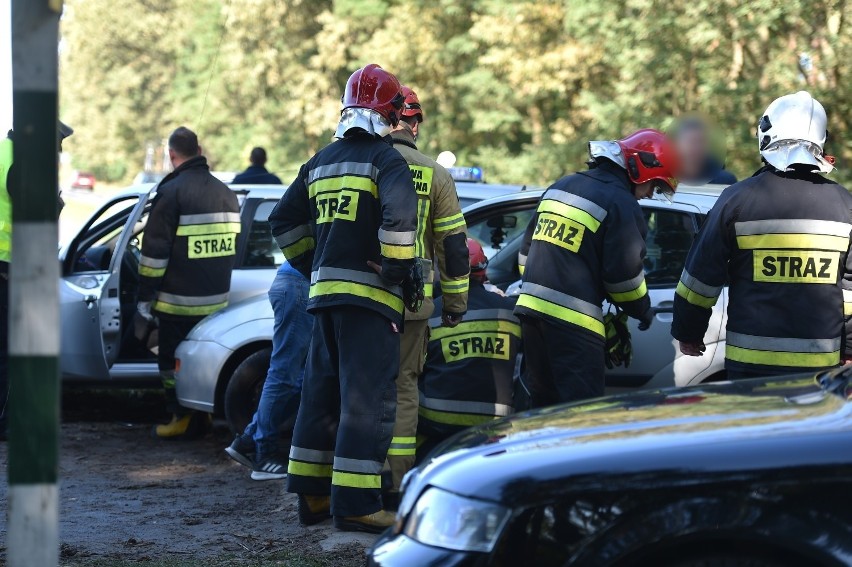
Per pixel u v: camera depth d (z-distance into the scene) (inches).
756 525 124.6
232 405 312.3
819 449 127.0
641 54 953.5
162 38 2664.9
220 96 1921.8
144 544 224.5
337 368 230.1
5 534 232.1
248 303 322.0
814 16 794.8
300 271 240.8
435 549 132.3
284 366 282.7
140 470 304.3
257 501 265.6
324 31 1577.3
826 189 210.1
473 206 308.2
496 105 1355.8
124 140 2925.7
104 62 2832.2
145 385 362.9
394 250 213.3
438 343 254.7
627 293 235.3
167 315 333.4
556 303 237.0
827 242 208.1
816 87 789.9
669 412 148.3
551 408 166.7
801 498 124.8
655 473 127.7
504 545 128.3
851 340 211.8
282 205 236.2
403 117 236.8
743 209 211.0
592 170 242.2
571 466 130.6
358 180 221.9
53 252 115.9
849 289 210.2
